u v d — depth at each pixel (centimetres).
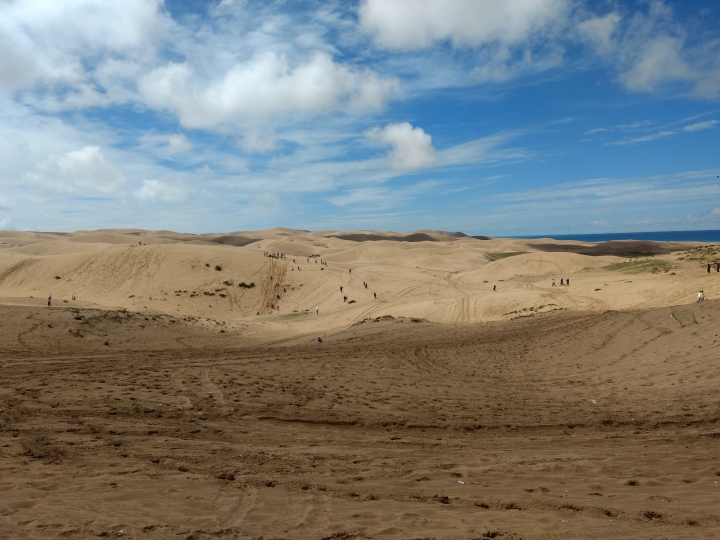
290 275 7262
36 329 2644
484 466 800
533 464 808
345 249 13850
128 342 2770
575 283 5184
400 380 1605
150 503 614
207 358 2131
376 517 584
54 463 776
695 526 548
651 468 772
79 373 1645
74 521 545
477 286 6581
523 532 533
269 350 2530
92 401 1217
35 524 533
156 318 3478
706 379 1402
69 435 944
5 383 1434
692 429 1020
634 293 4003
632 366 1702
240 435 987
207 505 616
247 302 6412
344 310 5153
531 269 7625
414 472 767
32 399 1229
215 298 6438
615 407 1201
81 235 17650
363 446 927
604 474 752
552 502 632
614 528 544
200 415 1127
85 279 6931
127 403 1212
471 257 12300
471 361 2047
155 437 955
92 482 686
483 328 3219
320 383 1520
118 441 913
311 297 6456
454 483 718
